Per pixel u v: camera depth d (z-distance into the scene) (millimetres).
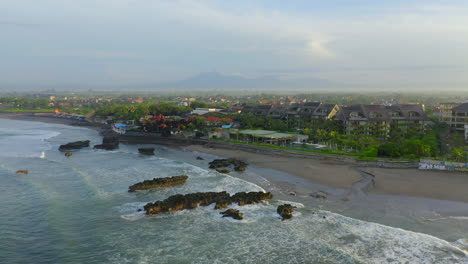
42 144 146250
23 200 66250
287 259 43844
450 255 43219
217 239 49750
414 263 41969
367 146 109812
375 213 57344
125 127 183750
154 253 45719
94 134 188500
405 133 130125
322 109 150625
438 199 62625
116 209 61906
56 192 71625
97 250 46562
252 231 52125
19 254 45312
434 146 101500
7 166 96938
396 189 69000
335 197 66125
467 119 133375
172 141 151500
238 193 66625
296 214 58062
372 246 46219
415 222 53250
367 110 137750
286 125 157500
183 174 87812
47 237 50281
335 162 96188
